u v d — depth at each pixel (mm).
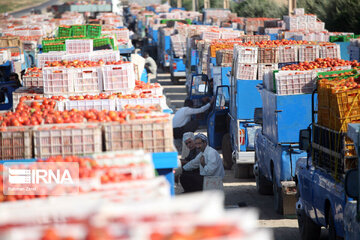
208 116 57812
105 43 73875
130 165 19609
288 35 102562
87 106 37594
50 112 31359
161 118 27688
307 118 38250
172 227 10227
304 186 33281
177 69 117312
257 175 45250
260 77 51062
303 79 38719
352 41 78812
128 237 10086
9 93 76375
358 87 28531
